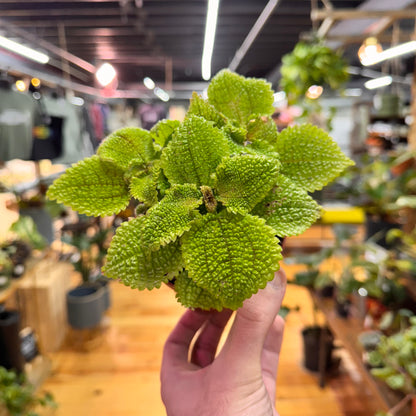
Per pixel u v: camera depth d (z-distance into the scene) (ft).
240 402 2.04
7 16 14.73
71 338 9.86
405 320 6.29
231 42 19.36
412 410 4.73
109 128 19.71
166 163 2.00
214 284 1.77
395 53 8.86
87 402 7.80
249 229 1.83
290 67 8.95
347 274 7.05
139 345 9.65
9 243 8.28
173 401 2.37
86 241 9.58
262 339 2.10
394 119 11.07
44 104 9.81
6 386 6.46
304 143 2.23
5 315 7.69
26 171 13.87
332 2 13.87
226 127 2.13
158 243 1.77
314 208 2.00
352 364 8.87
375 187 9.12
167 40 18.99
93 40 18.33
